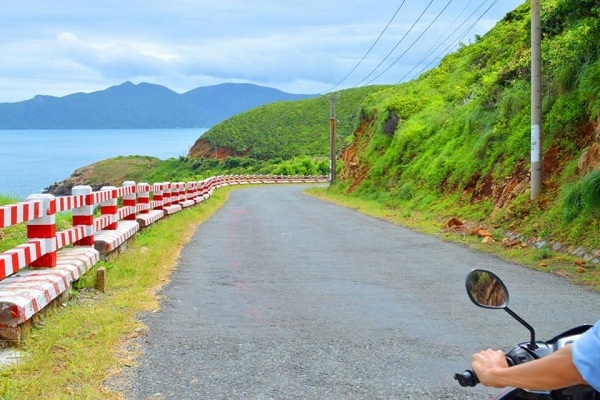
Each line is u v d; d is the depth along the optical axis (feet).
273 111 548.31
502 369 7.48
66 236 31.55
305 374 19.54
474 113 87.10
